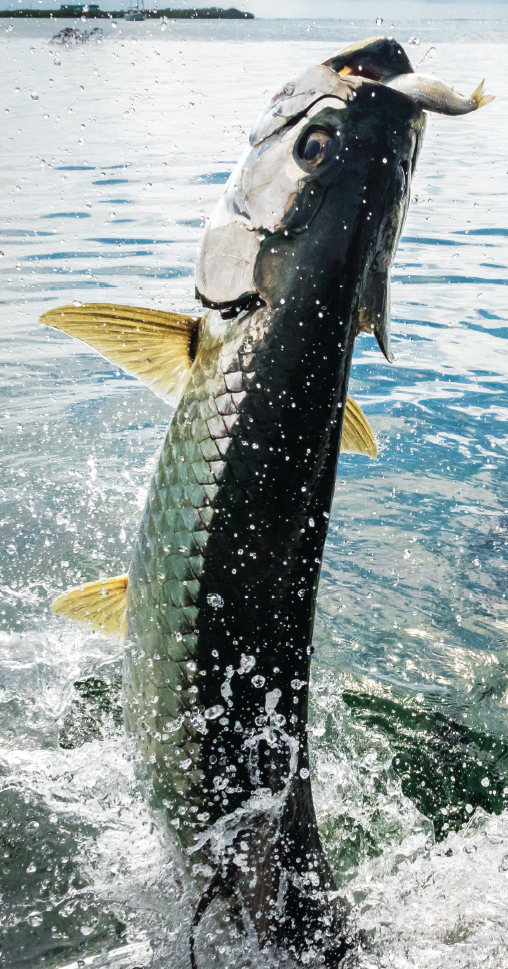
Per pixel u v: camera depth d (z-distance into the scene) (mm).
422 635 1787
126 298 3422
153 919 1101
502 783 1431
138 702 1119
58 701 1474
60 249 4207
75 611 1170
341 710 1553
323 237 957
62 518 2047
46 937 1091
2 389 2773
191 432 1024
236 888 1072
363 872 1219
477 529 2205
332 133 951
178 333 1051
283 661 1048
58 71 10273
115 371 2990
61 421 2566
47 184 5434
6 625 1669
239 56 12344
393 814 1342
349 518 2236
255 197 972
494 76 10070
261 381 979
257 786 1069
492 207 5418
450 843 1293
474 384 3043
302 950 1053
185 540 1029
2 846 1178
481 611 1878
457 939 1113
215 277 997
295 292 963
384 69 985
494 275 4219
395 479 2428
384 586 1960
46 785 1254
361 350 3412
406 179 989
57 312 1051
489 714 1561
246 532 1000
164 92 8891
